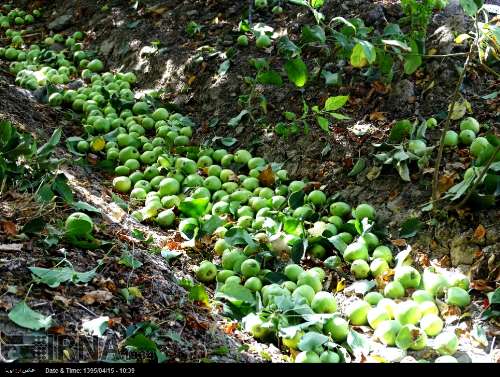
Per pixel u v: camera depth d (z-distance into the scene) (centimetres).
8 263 132
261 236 173
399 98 211
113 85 271
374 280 160
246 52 260
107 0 342
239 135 230
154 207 192
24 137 167
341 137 206
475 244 162
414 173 186
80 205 165
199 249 177
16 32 344
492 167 166
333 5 255
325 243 172
